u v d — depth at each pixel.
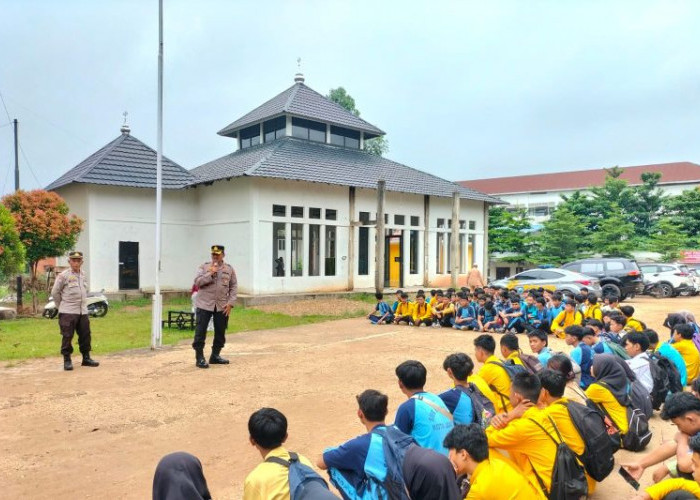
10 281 19.00
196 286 8.95
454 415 4.00
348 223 21.55
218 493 4.31
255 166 18.73
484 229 27.08
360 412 3.39
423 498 2.86
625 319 7.44
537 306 12.75
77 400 6.84
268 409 3.01
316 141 23.89
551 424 3.71
